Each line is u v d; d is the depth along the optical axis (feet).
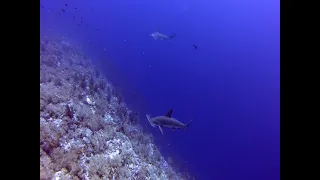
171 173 33.12
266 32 265.95
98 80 44.37
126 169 22.54
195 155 85.61
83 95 32.45
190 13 302.66
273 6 253.03
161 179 27.25
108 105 36.68
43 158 16.67
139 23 317.01
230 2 262.47
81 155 20.01
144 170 25.40
